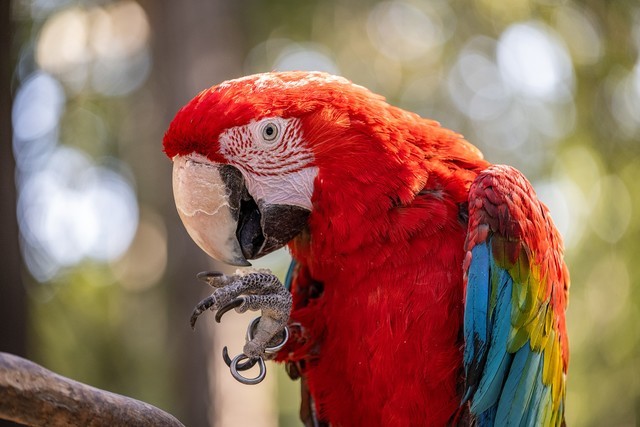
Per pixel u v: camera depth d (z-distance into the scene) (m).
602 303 6.05
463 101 8.54
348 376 2.87
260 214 2.79
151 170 8.99
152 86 8.38
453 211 2.77
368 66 8.39
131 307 9.83
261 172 2.74
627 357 5.99
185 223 2.80
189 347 6.10
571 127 6.14
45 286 7.89
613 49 5.79
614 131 5.82
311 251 2.87
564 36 5.97
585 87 5.90
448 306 2.71
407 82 8.52
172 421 2.21
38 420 1.96
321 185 2.72
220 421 6.02
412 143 2.80
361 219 2.71
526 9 6.16
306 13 7.48
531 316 2.74
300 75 2.84
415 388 2.73
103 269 8.81
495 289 2.66
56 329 7.91
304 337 2.94
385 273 2.73
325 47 8.00
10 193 5.15
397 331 2.71
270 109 2.72
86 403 2.03
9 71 5.26
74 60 8.30
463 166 2.90
